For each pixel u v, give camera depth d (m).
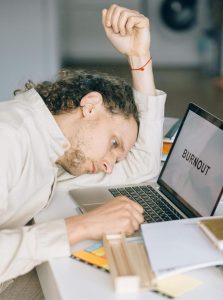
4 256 1.06
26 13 4.68
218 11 5.95
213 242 1.04
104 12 1.61
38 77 4.80
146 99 1.60
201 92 5.37
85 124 1.36
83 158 1.38
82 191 1.46
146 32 1.58
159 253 1.01
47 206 1.36
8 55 4.77
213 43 6.07
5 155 1.22
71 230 1.10
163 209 1.35
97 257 1.07
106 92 1.42
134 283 0.94
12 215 1.29
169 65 6.29
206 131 1.39
